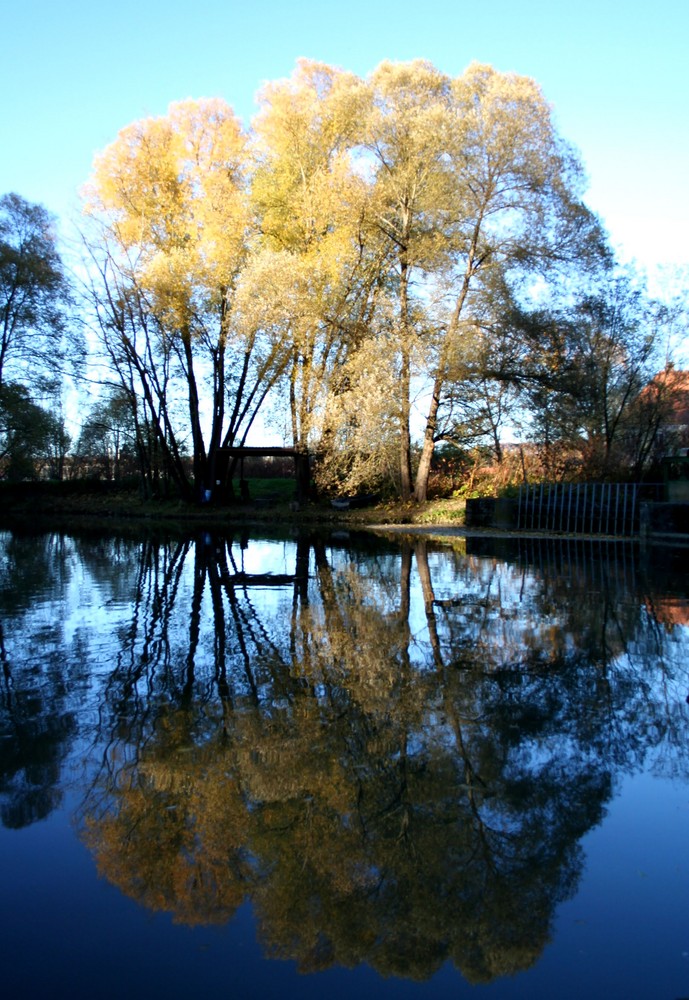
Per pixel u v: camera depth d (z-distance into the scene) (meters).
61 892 2.98
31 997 2.37
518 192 23.36
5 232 32.91
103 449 44.34
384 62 24.73
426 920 2.77
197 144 27.45
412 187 24.61
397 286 27.81
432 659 6.37
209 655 6.59
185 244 27.34
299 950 2.61
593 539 19.17
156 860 3.21
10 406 33.34
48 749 4.38
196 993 2.38
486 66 23.61
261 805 3.66
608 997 2.35
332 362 26.64
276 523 26.58
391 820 3.50
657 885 2.96
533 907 2.80
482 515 23.41
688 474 19.48
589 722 4.76
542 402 23.72
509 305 23.44
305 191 26.28
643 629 7.50
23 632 7.68
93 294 29.72
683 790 3.78
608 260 23.17
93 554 16.27
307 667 6.16
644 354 23.05
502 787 3.82
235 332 25.92
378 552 16.16
